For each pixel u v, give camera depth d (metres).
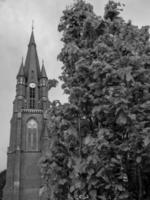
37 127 61.59
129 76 4.62
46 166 5.62
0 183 69.06
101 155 4.47
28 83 68.12
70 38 6.39
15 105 63.91
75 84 5.62
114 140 4.59
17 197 53.91
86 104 5.29
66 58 6.26
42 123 61.66
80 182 4.70
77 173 4.75
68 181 5.38
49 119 5.90
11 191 55.47
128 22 5.78
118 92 4.51
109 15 6.32
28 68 71.94
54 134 5.73
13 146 59.59
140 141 4.26
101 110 4.75
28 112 62.81
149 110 4.50
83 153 5.07
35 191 55.88
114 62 5.02
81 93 5.24
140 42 5.58
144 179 4.81
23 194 55.31
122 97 4.44
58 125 5.58
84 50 5.63
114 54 5.14
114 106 4.49
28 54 75.88
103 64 4.93
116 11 6.30
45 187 5.66
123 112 4.33
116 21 5.96
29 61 73.19
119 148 4.43
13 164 57.84
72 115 5.45
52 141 5.71
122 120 4.30
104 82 4.85
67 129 5.40
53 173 5.47
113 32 5.94
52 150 5.67
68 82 5.75
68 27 6.48
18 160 56.75
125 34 5.63
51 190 5.49
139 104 4.61
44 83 67.44
